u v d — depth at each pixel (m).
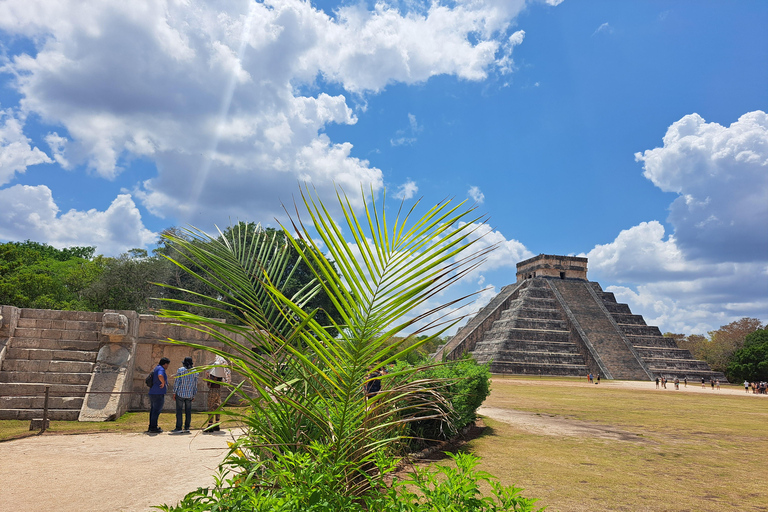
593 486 7.20
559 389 40.22
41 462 7.04
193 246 3.44
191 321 3.00
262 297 3.47
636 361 71.25
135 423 11.08
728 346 83.06
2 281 37.19
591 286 87.75
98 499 5.30
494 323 82.94
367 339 2.52
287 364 3.44
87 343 12.88
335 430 2.93
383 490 3.13
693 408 24.34
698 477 8.20
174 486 5.87
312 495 2.52
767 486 7.65
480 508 2.82
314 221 2.50
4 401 11.17
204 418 12.14
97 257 49.06
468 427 12.79
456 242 2.57
